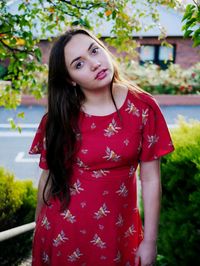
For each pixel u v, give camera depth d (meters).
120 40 3.28
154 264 1.67
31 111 12.05
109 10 2.97
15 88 3.26
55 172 1.66
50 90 1.64
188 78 12.94
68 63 1.53
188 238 2.39
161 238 2.67
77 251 1.65
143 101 1.57
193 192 2.35
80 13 3.09
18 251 3.53
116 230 1.62
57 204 1.70
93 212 1.61
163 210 2.73
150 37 14.83
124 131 1.56
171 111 11.67
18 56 2.97
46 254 1.75
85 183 1.62
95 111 1.59
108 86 1.57
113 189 1.60
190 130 2.98
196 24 2.04
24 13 3.03
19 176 6.99
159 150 1.60
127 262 1.69
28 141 9.12
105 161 1.58
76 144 1.60
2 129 10.22
